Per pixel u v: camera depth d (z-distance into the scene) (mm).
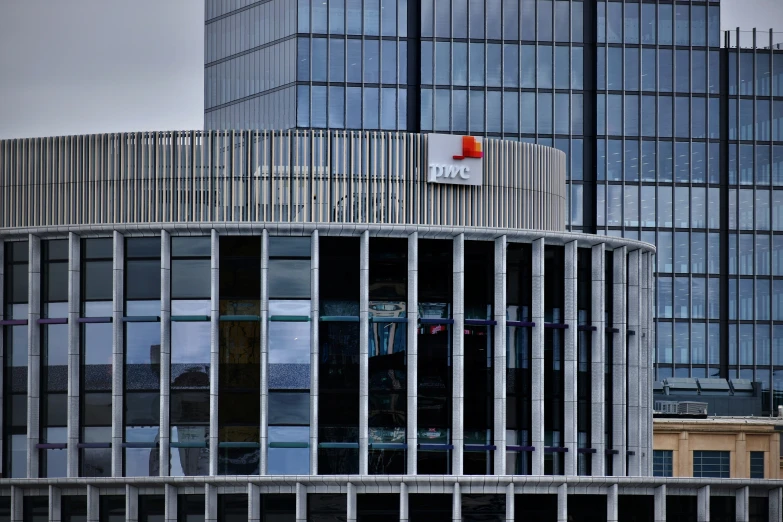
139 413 133750
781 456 195750
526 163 143000
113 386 133000
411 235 134750
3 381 137250
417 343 134875
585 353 143125
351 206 136750
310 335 133375
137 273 135000
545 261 141000
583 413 142375
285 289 133625
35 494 132625
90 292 135750
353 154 137125
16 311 137750
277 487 129750
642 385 150750
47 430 136000
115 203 136625
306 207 136250
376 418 133875
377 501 130125
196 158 136500
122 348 134000
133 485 130625
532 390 138000
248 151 136500
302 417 133125
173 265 134125
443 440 135375
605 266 145250
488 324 136500
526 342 138750
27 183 138250
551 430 139750
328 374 133500
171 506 130250
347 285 134500
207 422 133000
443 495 130750
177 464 132875
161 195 136500
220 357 133250
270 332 133500
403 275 135500
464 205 139375
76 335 135000
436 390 135500
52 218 137500
